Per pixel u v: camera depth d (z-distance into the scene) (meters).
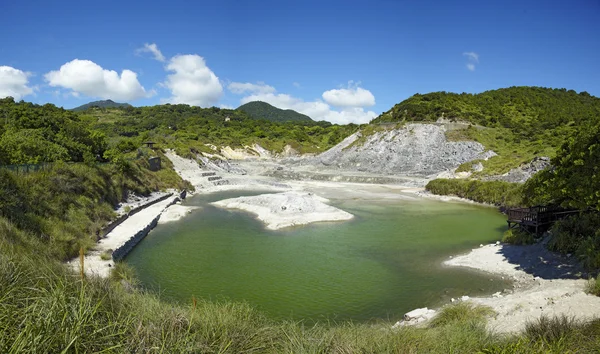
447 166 71.88
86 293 6.46
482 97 109.94
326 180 69.88
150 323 6.24
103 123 122.75
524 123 91.44
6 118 44.12
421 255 23.00
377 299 16.47
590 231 19.98
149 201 37.91
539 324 9.27
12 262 6.68
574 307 12.45
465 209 40.22
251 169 82.06
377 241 26.34
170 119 147.38
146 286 17.56
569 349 7.24
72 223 21.75
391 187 59.81
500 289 17.22
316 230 29.52
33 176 22.36
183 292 16.95
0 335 4.36
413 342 7.57
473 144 76.50
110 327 5.50
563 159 18.80
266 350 6.84
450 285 17.94
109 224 25.95
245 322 7.62
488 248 23.75
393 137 84.31
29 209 19.16
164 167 58.97
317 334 7.86
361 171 77.69
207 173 64.88
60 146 36.81
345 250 24.03
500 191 43.28
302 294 16.95
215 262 21.41
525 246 22.64
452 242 26.19
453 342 7.63
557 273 17.77
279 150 109.56
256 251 23.66
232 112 195.12
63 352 4.22
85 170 29.86
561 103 111.44
